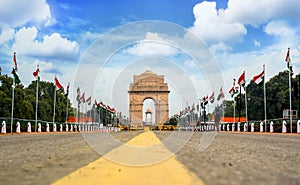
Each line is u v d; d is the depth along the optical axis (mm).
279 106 101188
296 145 25672
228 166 12711
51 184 9188
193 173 10938
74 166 12672
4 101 79000
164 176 10352
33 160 14758
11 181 9656
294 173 11156
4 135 46031
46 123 69000
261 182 9461
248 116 115188
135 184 9141
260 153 18500
